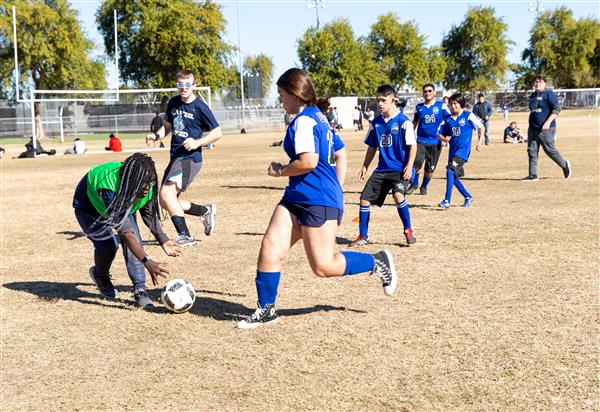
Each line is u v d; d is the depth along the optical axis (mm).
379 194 8391
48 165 24984
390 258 5406
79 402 4023
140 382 4293
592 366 4297
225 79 67188
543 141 14781
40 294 6590
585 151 22422
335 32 76250
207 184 16453
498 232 9062
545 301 5770
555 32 94000
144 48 65062
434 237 8852
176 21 63719
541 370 4258
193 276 7102
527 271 6875
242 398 3984
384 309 5684
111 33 67000
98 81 73625
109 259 6160
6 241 9609
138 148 35688
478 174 16750
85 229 5961
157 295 6414
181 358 4695
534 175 15062
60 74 63781
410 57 82812
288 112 5102
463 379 4156
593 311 5449
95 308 6039
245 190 15055
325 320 5422
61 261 8211
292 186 5078
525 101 79625
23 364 4691
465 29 91562
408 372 4297
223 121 59219
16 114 55500
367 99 64750
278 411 3787
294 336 5059
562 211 10656
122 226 5535
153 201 5793
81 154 31609
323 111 5230
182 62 64250
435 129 13000
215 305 6008
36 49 61125
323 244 5043
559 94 74562
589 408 3715
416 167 13109
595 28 91438
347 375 4277
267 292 5309
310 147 4824
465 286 6355
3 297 6500
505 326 5133
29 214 12328
